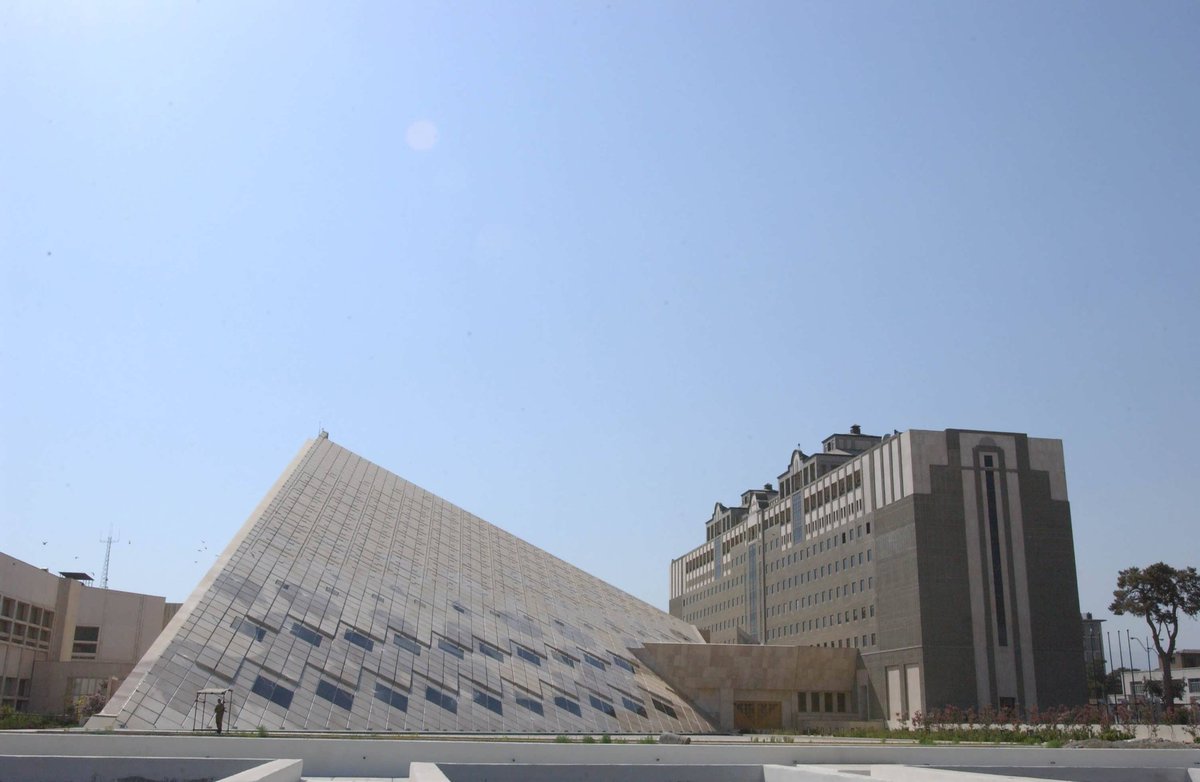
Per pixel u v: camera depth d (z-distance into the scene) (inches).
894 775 1178.0
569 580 3518.7
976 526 3799.2
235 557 2193.7
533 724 2261.3
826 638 4468.5
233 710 1750.7
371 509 2972.4
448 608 2610.7
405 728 1974.7
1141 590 3609.7
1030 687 3659.0
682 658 3299.7
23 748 1382.9
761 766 1406.3
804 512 4862.2
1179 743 2154.3
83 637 3823.8
